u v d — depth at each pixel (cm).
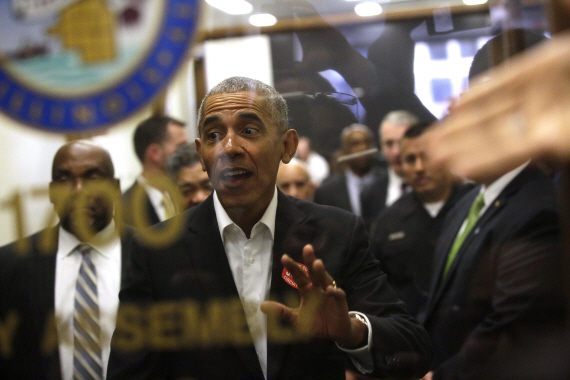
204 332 85
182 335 85
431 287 97
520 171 82
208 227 88
